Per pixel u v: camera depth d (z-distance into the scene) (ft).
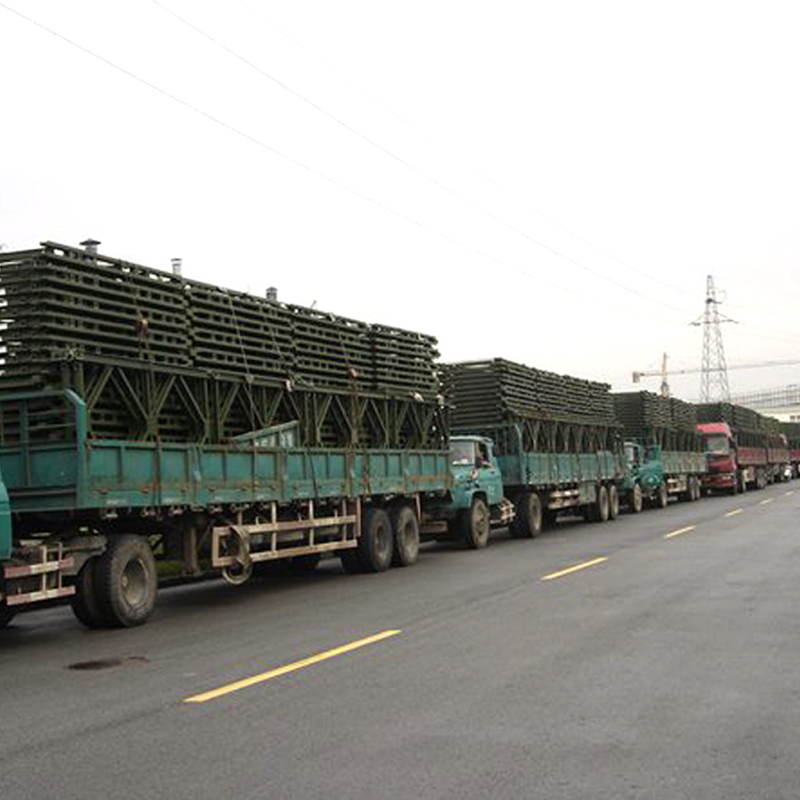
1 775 18.08
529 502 79.56
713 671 25.21
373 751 18.84
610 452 104.27
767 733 19.53
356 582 50.78
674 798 15.92
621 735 19.60
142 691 25.16
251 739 19.95
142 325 40.52
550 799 15.99
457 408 81.61
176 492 40.57
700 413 159.63
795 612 34.19
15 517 37.17
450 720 21.01
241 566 45.80
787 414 471.21
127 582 38.09
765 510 98.63
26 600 34.47
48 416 36.91
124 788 17.10
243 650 30.81
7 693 25.68
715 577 44.55
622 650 28.22
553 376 92.94
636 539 69.72
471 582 47.39
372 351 60.39
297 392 51.90
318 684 24.94
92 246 42.14
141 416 40.68
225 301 47.16
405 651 29.12
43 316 36.76
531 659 27.30
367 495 55.52
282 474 48.16
